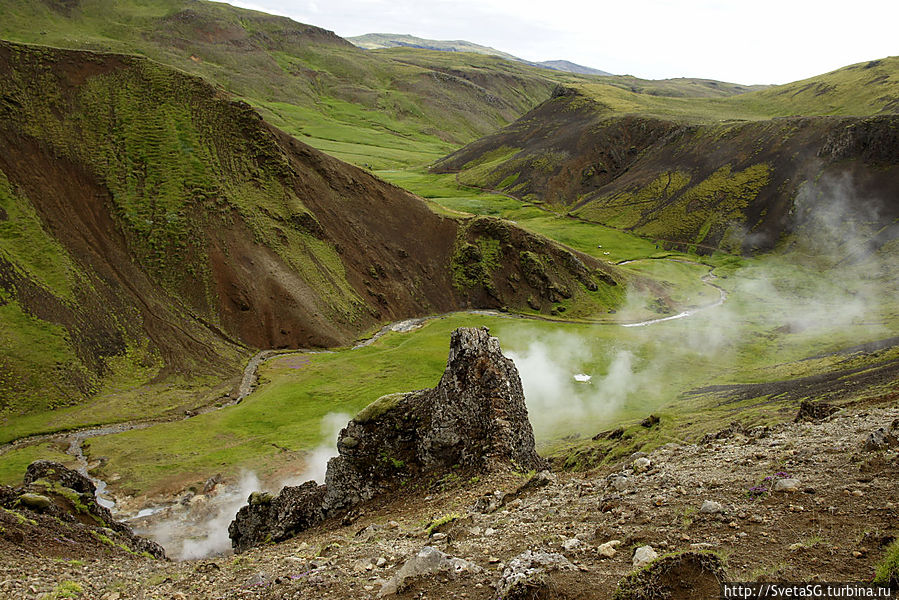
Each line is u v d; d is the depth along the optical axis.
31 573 19.48
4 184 117.06
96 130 138.00
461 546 16.25
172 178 137.62
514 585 11.17
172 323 113.69
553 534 15.88
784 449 20.92
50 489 34.59
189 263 125.44
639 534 14.20
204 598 15.77
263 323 123.00
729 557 11.91
